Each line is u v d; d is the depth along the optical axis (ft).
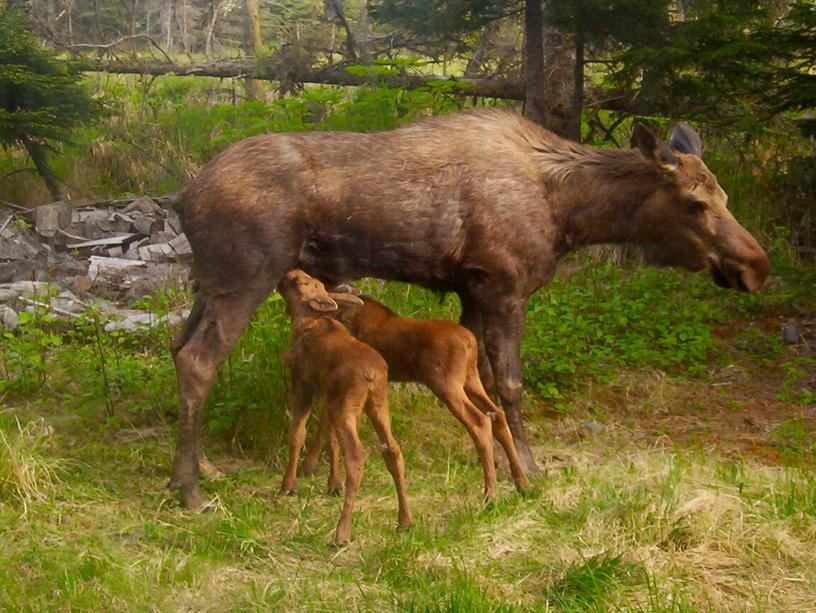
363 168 17.93
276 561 15.08
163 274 29.73
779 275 27.61
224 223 17.38
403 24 37.68
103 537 15.72
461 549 15.38
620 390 24.17
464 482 18.53
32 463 17.35
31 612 13.48
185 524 16.57
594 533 15.65
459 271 18.69
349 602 13.83
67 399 21.43
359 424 20.81
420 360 17.46
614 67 33.94
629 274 31.19
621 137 37.83
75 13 63.52
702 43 30.25
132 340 24.79
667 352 25.64
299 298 17.19
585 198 19.07
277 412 20.07
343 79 41.88
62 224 33.04
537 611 13.39
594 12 31.19
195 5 73.46
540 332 25.40
